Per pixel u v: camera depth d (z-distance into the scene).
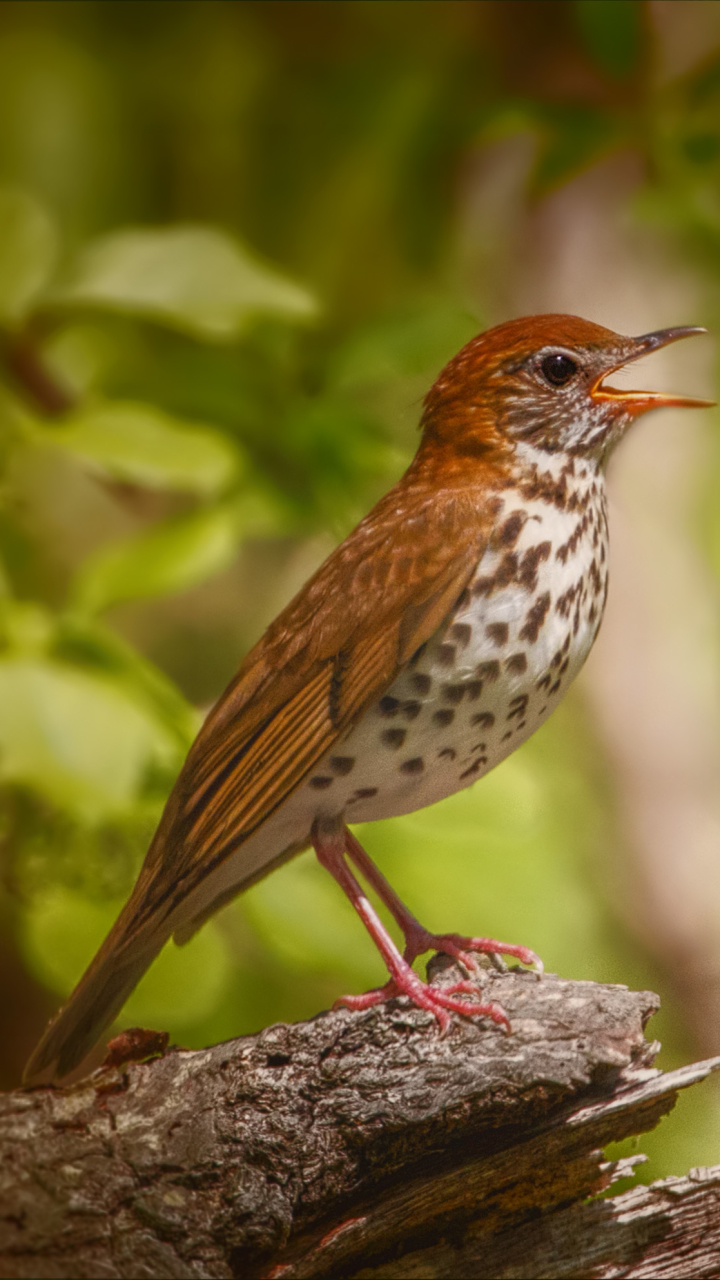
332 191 13.17
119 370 11.21
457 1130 6.44
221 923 10.59
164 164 13.47
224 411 10.73
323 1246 6.30
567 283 12.99
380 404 11.84
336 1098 6.39
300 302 9.51
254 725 7.64
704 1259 6.56
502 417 8.16
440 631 7.58
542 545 7.72
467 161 13.10
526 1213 6.60
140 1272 5.92
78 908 9.40
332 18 13.13
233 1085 6.39
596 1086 6.57
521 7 12.53
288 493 10.40
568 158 12.01
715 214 11.44
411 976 7.12
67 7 13.20
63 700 8.40
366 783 7.71
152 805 9.17
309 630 7.71
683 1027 12.39
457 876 9.92
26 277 9.66
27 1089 6.48
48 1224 5.96
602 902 12.50
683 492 12.26
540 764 12.67
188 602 14.08
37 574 10.51
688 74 12.08
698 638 12.78
